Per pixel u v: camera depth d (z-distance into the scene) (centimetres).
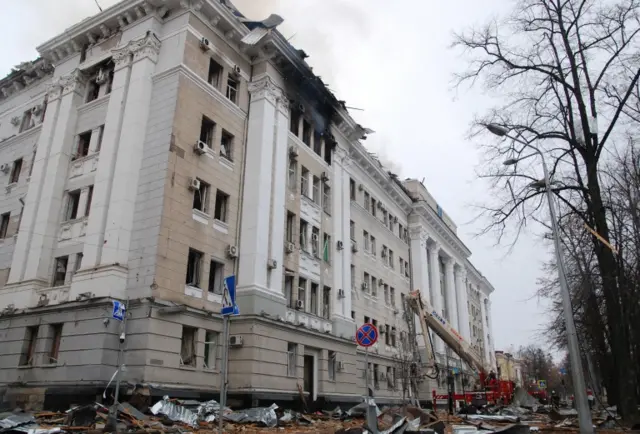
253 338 1972
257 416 1614
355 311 3114
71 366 1700
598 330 2569
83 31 2322
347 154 3123
